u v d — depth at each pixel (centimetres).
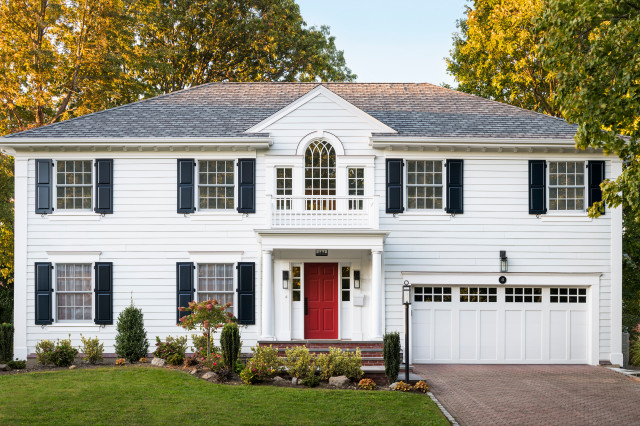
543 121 2108
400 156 1992
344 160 1995
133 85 3212
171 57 3719
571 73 1261
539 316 2003
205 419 1185
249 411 1248
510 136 1984
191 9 3766
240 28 3825
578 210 2008
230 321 1738
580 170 2011
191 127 2030
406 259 1981
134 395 1327
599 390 1577
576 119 1312
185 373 1561
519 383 1656
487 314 2002
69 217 1969
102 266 1961
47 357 1702
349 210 1900
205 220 1981
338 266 1989
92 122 2053
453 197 1988
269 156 1994
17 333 1948
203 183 1997
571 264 1991
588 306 2000
